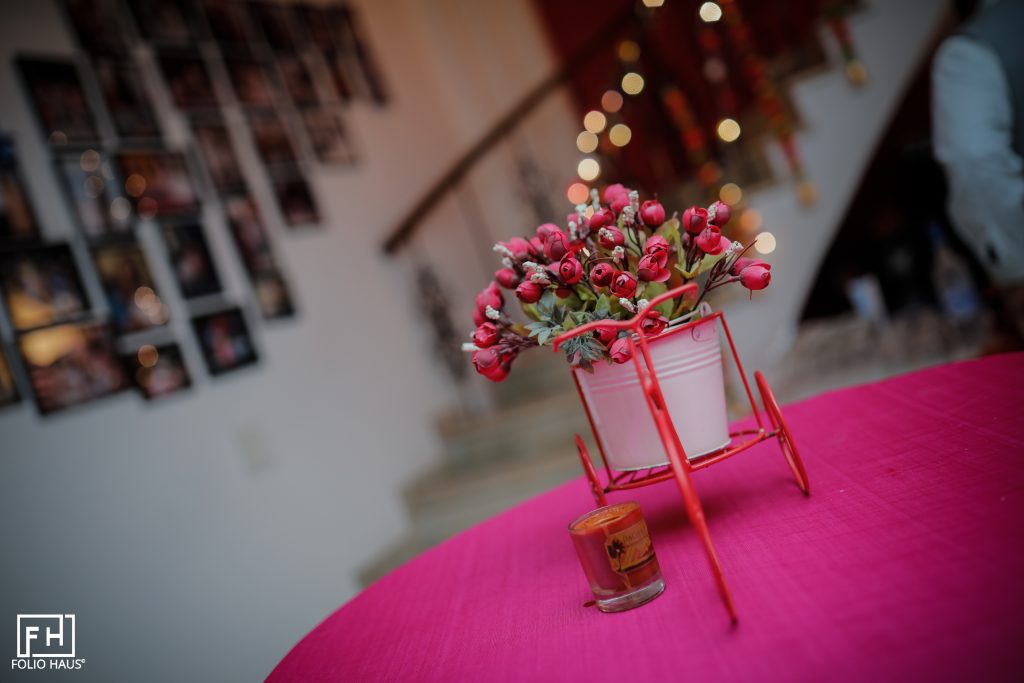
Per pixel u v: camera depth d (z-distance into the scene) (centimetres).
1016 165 241
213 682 276
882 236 481
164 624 267
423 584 127
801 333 429
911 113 476
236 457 317
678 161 579
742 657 71
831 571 81
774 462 124
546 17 602
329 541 345
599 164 572
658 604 88
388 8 532
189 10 370
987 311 348
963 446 101
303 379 362
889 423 123
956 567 73
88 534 257
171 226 323
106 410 277
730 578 87
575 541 91
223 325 331
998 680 56
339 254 410
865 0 397
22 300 264
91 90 312
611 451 104
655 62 546
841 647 67
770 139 398
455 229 510
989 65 237
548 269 100
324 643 114
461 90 563
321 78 443
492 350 102
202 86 363
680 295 99
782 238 397
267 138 390
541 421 390
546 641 88
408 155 493
